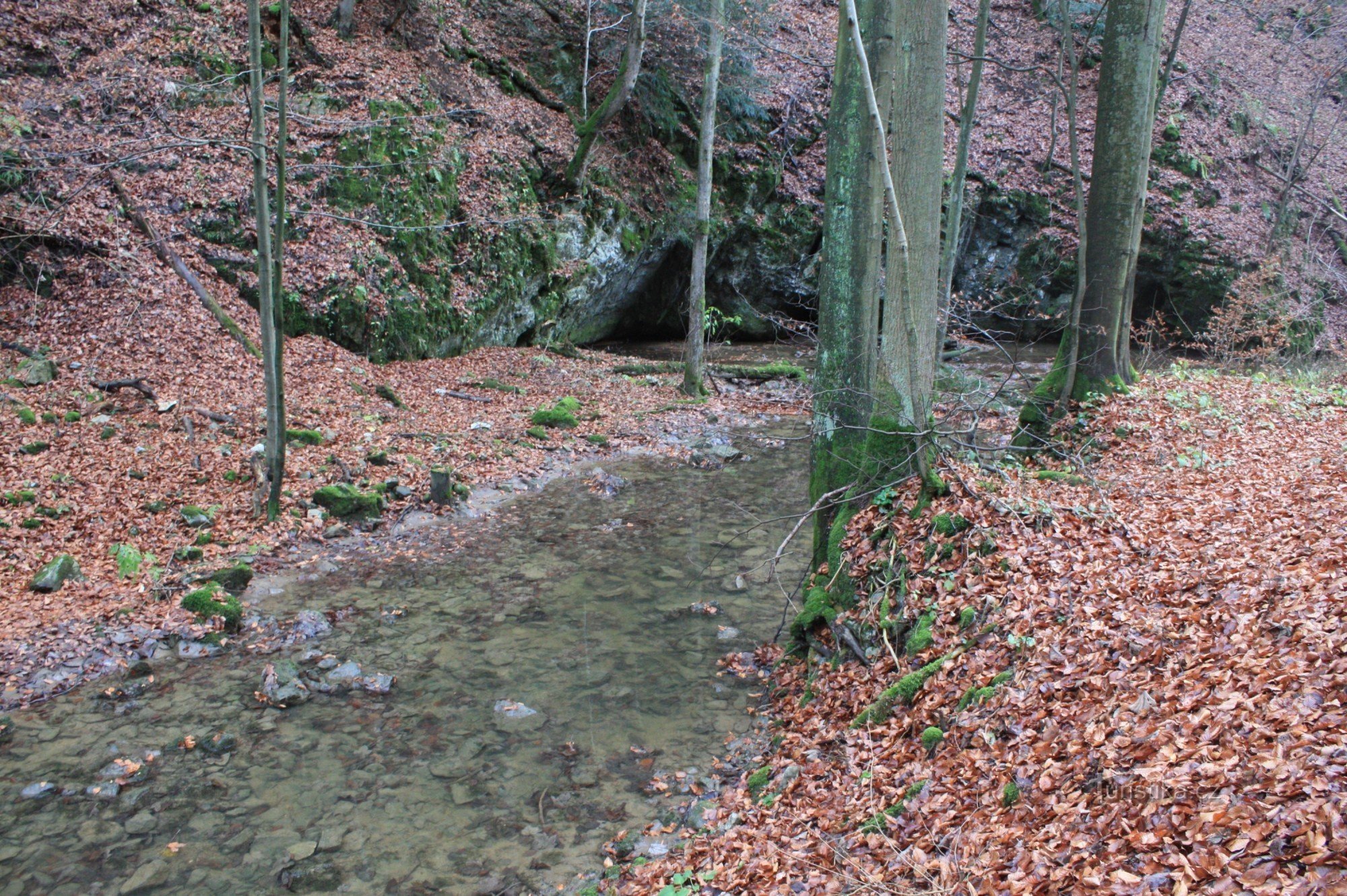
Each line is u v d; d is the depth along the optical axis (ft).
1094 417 38.27
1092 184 38.96
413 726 22.18
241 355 48.39
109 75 54.34
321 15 66.95
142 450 37.70
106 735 21.36
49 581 27.68
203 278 51.08
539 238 70.69
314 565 32.86
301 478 38.68
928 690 18.75
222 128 55.47
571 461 48.24
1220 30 110.32
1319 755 11.46
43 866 16.74
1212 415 38.70
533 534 37.11
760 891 14.56
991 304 90.68
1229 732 12.98
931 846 14.07
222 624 27.22
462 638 27.27
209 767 20.18
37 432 36.91
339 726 22.12
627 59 70.33
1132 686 15.61
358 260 56.95
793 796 17.90
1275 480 28.02
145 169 52.29
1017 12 103.35
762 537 36.81
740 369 72.74
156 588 28.81
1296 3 115.85
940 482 24.09
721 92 84.02
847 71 23.89
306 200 56.59
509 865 16.97
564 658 25.99
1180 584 18.76
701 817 18.20
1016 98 94.58
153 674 24.53
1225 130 94.48
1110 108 37.52
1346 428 36.78
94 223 48.49
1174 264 84.43
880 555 23.56
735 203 87.92
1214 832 11.01
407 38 70.64
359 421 46.70
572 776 20.11
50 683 23.48
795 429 58.03
